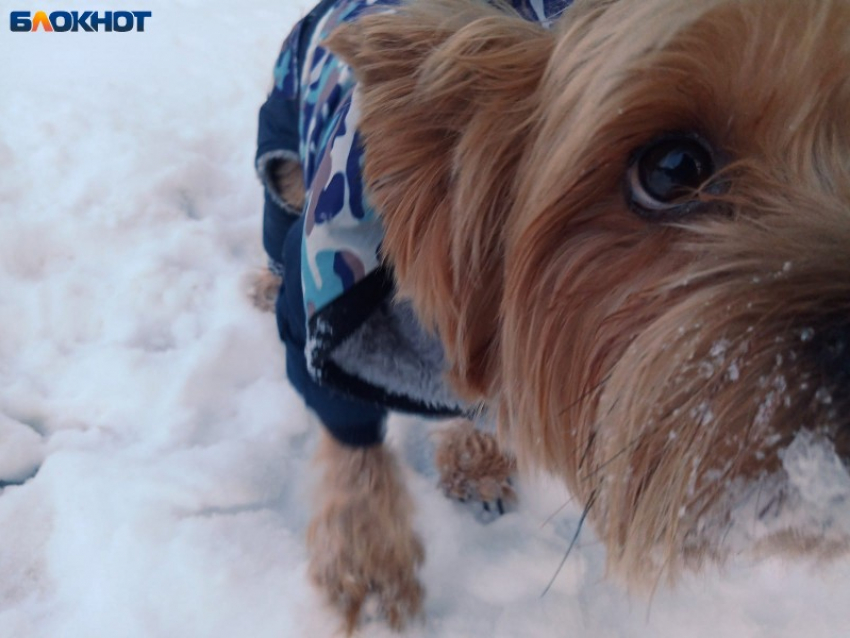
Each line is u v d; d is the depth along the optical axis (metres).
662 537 0.24
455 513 0.43
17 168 0.61
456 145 0.27
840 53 0.21
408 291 0.30
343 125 0.33
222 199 0.62
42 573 0.40
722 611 0.39
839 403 0.19
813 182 0.23
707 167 0.23
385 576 0.39
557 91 0.26
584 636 0.38
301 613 0.39
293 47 0.46
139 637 0.38
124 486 0.43
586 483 0.28
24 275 0.54
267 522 0.42
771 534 0.23
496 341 0.30
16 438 0.45
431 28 0.27
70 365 0.49
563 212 0.25
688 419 0.22
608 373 0.25
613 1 0.26
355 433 0.37
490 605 0.40
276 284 0.53
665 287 0.23
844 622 0.39
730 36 0.21
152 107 0.70
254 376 0.50
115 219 0.58
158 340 0.51
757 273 0.22
